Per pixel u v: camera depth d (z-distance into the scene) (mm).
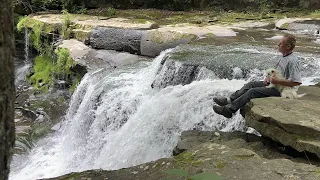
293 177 3605
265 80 5543
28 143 9281
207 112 6484
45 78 12031
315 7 15102
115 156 7242
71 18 13242
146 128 6926
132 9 16297
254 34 11016
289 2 15469
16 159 8633
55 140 9406
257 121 4816
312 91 6008
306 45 9492
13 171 8211
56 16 14117
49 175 8078
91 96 8703
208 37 10477
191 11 16047
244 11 15570
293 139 4363
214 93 6637
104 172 4133
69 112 9828
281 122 4488
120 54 11047
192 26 12047
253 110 4910
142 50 10906
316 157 4246
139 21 12953
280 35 10883
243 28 12008
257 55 8359
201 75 7555
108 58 10891
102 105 8352
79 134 8828
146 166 4156
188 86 7055
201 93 6711
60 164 8414
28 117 10602
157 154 6672
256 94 5465
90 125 8617
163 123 6754
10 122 1712
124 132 7273
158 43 10719
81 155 8391
